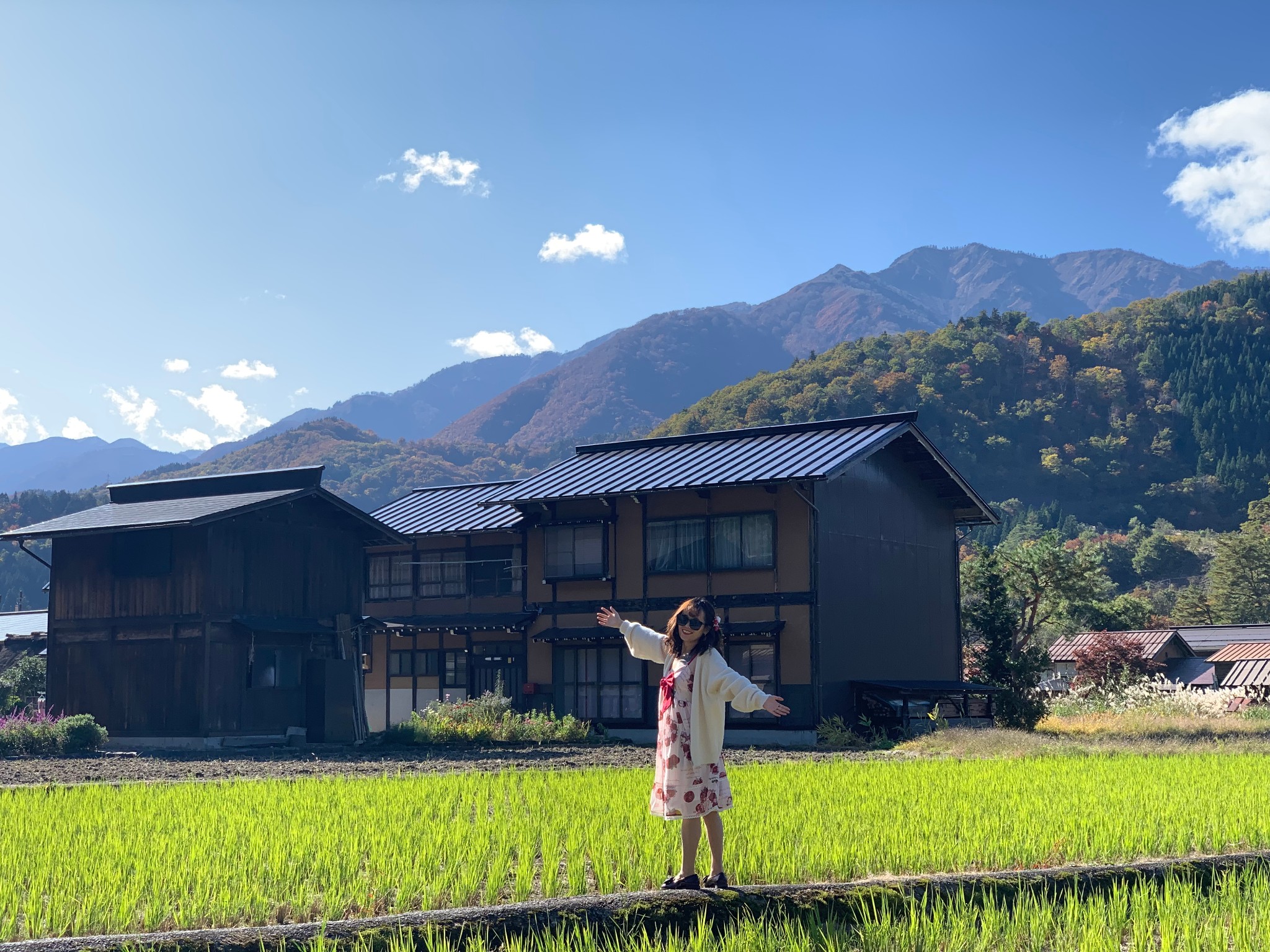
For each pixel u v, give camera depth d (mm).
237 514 24781
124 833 8945
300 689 26641
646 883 6797
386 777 14273
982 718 29078
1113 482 151500
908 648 30297
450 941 5574
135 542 25688
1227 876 7262
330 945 5441
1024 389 164750
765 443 29469
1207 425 160625
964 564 34406
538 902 5992
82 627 26266
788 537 26812
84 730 22406
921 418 145750
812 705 25875
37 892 6699
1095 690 37094
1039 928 6047
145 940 5387
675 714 6359
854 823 9141
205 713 24234
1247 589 79688
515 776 14133
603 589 29750
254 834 8711
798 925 5887
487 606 33406
